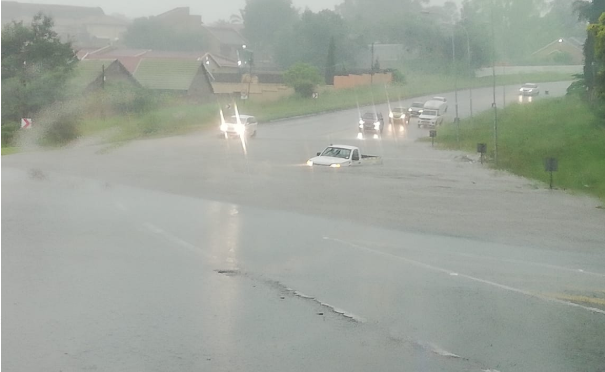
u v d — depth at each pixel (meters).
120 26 135.25
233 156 38.31
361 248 13.52
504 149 40.56
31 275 10.34
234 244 13.54
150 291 9.50
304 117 73.75
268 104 78.75
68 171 29.00
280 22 137.38
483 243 14.77
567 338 7.79
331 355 7.00
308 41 105.50
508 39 100.38
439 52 99.62
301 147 45.81
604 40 28.39
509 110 59.50
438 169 34.19
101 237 13.95
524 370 6.71
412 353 7.13
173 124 59.34
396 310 8.83
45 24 57.97
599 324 8.41
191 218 16.97
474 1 102.19
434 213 19.50
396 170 33.19
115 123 54.78
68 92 54.69
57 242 13.26
